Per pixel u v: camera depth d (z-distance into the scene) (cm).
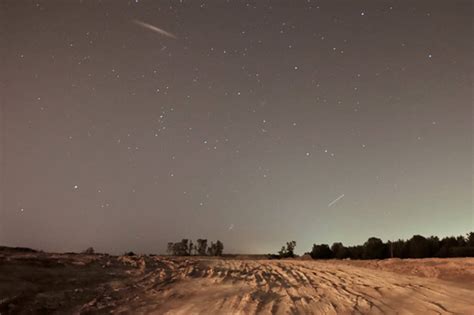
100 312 909
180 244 5694
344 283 1462
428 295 1117
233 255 5669
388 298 1105
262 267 2170
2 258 1306
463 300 1036
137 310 953
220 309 977
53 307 906
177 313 931
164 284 1358
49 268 1324
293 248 5459
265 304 1046
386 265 2147
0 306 847
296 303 1065
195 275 1609
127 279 1390
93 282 1238
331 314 926
